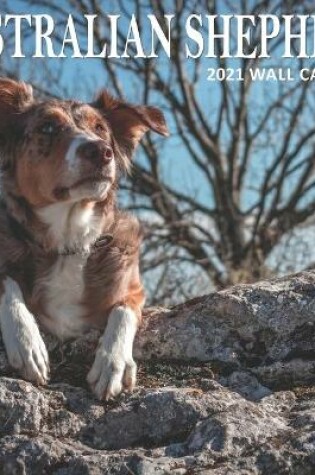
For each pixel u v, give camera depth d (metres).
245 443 1.73
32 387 1.81
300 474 1.70
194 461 1.71
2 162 2.06
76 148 1.95
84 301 1.98
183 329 1.96
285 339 1.94
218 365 1.92
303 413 1.79
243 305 1.96
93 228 1.98
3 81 2.08
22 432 1.77
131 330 1.91
